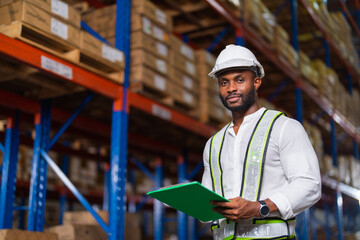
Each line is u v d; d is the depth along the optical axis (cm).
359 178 1155
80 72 383
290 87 902
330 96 984
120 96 426
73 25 377
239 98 172
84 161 847
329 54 1125
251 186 161
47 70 348
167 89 487
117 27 454
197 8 596
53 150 683
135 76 450
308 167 157
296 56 826
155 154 745
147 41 465
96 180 876
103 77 413
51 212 829
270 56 722
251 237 156
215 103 577
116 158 410
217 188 174
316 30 997
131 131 635
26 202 847
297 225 957
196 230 827
